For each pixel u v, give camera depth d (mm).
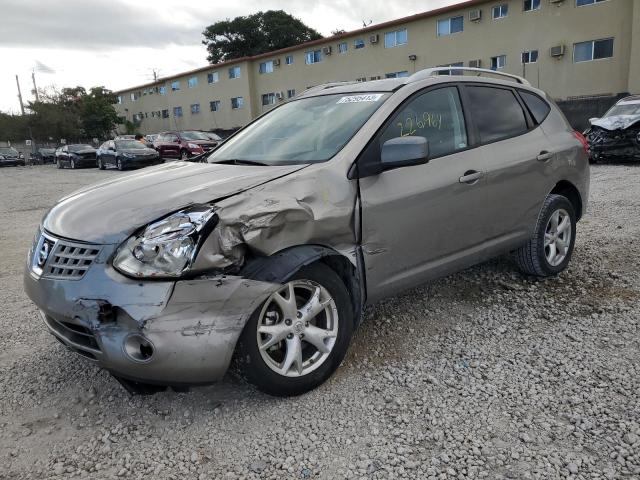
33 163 40750
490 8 26359
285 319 2779
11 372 3326
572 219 4672
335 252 2930
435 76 3865
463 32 27562
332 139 3348
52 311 2615
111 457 2496
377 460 2412
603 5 22828
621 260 5078
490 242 3988
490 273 4801
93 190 3234
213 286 2494
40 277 2719
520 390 2928
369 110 3463
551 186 4406
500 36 26203
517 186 4070
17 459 2494
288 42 52125
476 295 4336
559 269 4621
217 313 2498
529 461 2363
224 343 2510
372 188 3164
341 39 33250
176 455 2496
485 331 3689
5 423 2785
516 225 4156
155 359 2420
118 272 2492
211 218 2520
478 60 27203
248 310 2559
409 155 3023
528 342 3502
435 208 3479
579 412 2697
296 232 2764
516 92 4422
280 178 2914
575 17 23656
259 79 39906
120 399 2980
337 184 3029
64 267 2623
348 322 3025
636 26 21719
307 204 2850
